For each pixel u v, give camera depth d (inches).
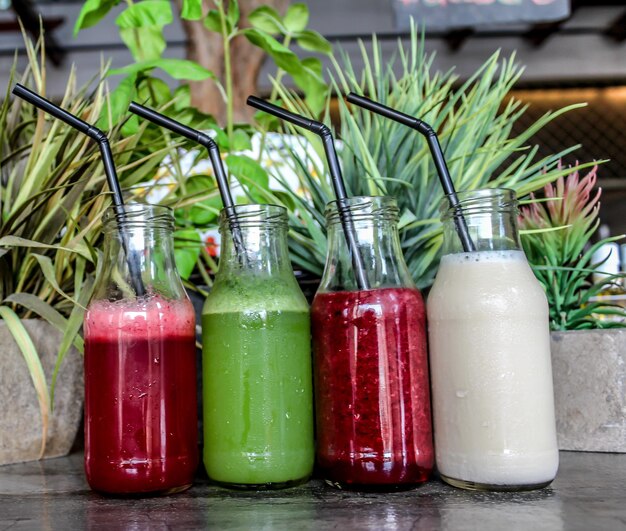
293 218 33.9
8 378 30.5
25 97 26.8
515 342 23.6
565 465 27.8
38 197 31.3
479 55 120.1
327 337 25.2
